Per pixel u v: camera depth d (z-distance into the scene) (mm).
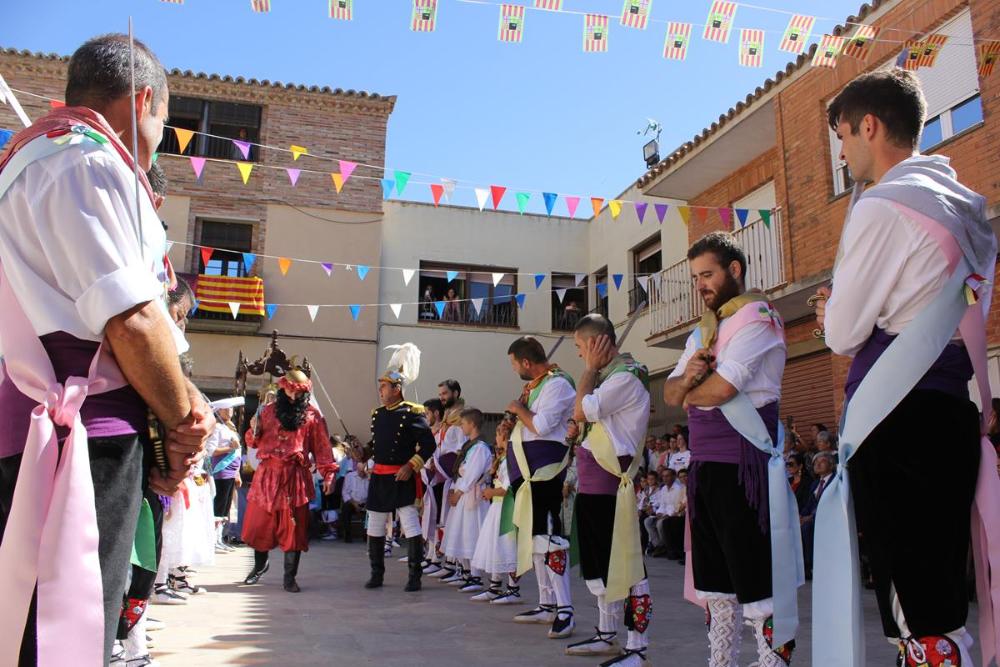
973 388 8273
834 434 10883
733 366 2867
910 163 2082
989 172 8578
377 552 7176
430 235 18766
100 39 1963
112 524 1584
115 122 1897
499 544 6273
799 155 11359
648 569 9719
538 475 5059
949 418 1882
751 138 12750
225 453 8453
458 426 8680
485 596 6473
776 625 2672
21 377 1575
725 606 2961
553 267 19531
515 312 19031
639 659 3814
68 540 1474
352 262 17531
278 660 4051
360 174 17828
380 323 17844
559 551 4953
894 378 1889
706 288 3252
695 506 3035
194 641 4531
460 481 7547
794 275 11328
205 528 6469
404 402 7352
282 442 6957
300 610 5758
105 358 1639
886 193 1979
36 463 1479
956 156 8977
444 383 8883
